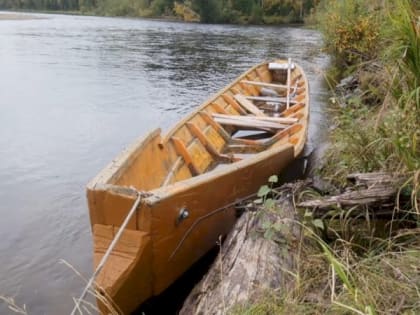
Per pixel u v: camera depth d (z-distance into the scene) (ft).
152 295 8.95
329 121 22.20
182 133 14.42
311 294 6.74
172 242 8.63
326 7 39.04
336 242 8.49
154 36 77.56
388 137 9.83
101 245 8.16
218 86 36.22
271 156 11.68
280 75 31.42
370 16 27.14
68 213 14.57
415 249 7.27
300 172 14.25
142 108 28.73
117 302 8.06
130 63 47.47
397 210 8.35
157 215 7.86
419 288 6.04
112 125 24.89
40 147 20.89
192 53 56.59
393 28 8.99
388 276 6.60
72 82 36.40
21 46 57.77
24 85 34.60
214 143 16.49
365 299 5.93
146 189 10.62
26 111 27.20
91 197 8.01
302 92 23.81
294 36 83.71
